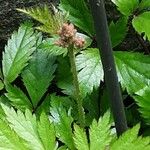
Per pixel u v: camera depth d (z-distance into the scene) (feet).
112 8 2.14
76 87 1.59
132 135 1.41
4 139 1.41
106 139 1.45
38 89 1.98
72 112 1.94
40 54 2.03
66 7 2.01
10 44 2.03
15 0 2.08
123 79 1.94
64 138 1.71
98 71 1.92
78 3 2.03
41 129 1.50
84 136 1.45
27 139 1.49
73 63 1.54
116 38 2.01
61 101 1.95
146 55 1.99
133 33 2.16
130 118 2.04
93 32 2.03
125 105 2.17
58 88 2.14
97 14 1.41
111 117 1.80
